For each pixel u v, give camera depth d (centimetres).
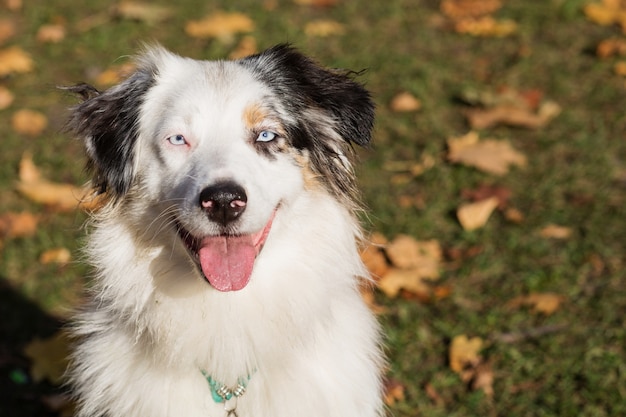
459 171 753
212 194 388
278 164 423
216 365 424
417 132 809
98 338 443
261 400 425
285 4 1045
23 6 1042
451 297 621
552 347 570
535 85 880
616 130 806
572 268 640
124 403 423
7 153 789
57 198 718
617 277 630
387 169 758
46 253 661
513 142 796
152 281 428
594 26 992
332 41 953
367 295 609
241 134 422
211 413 421
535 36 973
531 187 734
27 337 601
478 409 531
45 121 829
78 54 937
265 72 446
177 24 998
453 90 873
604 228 681
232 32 968
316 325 433
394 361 565
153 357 425
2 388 559
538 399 537
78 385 459
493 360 565
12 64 895
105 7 1038
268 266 427
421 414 531
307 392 423
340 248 443
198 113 421
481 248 661
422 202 715
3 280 646
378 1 1052
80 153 769
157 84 443
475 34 973
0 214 710
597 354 564
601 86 874
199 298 425
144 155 434
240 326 425
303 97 447
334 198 445
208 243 411
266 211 404
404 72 894
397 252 646
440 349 579
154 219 426
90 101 451
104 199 447
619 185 733
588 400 532
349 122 449
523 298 613
